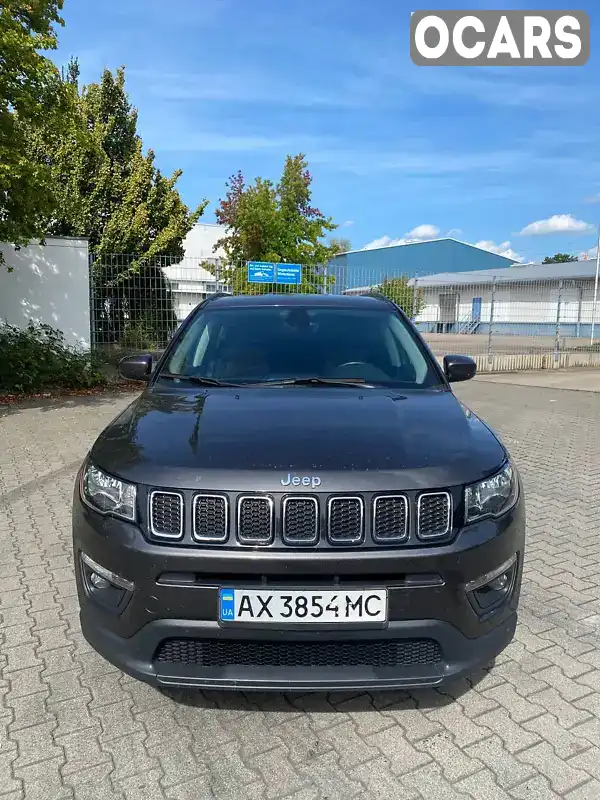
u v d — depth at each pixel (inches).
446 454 94.1
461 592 87.0
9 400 400.5
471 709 102.0
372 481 86.4
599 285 1175.0
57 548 167.5
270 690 85.7
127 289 476.1
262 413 108.8
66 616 132.4
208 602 84.8
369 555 84.1
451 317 781.9
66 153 611.5
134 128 719.1
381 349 143.0
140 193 651.5
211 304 164.6
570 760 90.3
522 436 317.7
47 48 329.7
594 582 148.3
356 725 98.2
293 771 88.5
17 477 231.5
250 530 85.7
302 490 85.1
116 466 94.6
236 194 846.5
